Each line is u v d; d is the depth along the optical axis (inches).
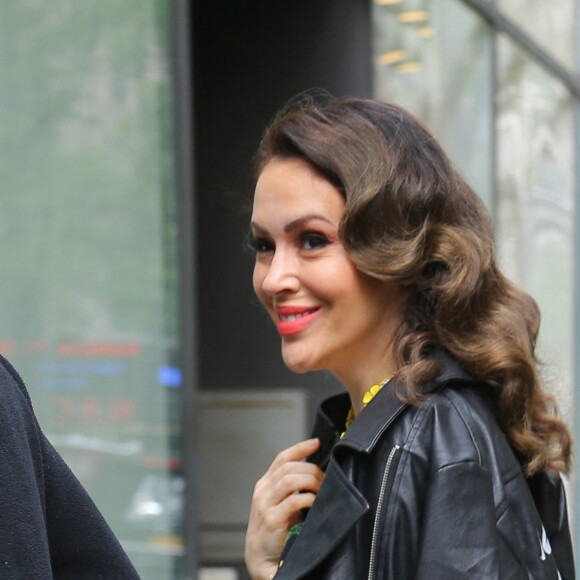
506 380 93.6
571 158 461.4
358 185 91.6
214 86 338.3
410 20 361.4
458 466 85.4
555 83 451.8
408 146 95.2
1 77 225.9
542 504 101.0
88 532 80.9
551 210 445.7
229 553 329.7
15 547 69.2
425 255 93.2
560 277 447.5
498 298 98.7
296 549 88.2
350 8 335.3
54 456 80.7
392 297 96.0
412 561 85.1
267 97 335.0
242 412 332.8
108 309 241.8
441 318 93.0
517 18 426.3
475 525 84.0
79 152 237.8
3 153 226.1
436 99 374.9
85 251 238.2
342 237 92.0
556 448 99.5
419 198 93.3
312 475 104.3
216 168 336.2
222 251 335.3
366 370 96.9
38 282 231.1
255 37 337.1
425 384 90.5
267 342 333.7
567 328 451.8
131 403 245.0
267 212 95.1
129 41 245.1
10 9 226.8
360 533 87.0
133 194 245.6
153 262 248.7
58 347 234.2
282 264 94.3
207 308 336.5
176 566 250.4
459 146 389.1
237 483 331.6
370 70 335.9
